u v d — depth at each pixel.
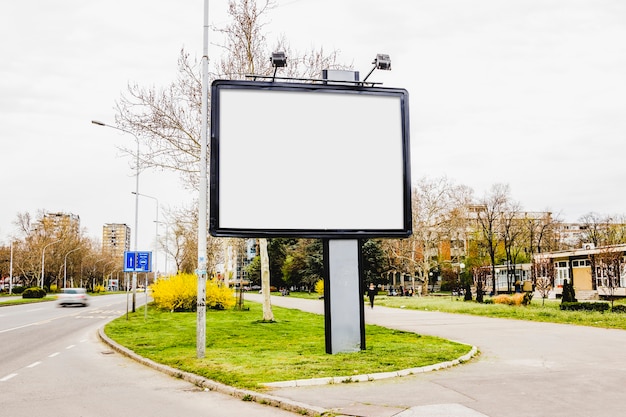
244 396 8.84
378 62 14.21
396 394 8.59
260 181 13.62
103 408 8.28
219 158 13.48
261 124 13.77
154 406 8.40
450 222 66.56
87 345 17.39
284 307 38.94
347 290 13.62
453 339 16.66
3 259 93.56
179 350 14.48
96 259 119.88
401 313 31.53
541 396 8.36
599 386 9.14
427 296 64.44
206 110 13.80
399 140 14.35
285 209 13.65
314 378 9.69
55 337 20.19
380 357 12.27
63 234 92.88
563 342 15.70
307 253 76.69
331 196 13.88
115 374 11.60
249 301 51.62
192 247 53.28
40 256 85.88
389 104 14.43
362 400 8.16
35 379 11.02
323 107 14.09
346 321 13.51
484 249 78.62
